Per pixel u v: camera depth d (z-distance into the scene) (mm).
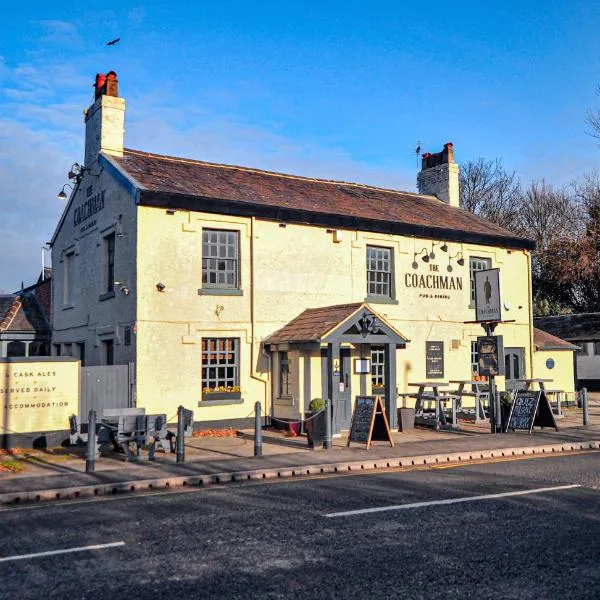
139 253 17312
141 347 17156
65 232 23141
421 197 27000
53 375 15758
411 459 13727
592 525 8156
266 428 18875
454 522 8383
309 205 20438
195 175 20375
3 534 8141
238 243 18969
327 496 10211
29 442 15375
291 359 18547
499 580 6176
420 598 5738
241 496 10344
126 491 10992
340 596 5801
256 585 6109
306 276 19938
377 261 21625
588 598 5715
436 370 22281
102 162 19781
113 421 14695
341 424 19141
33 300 25656
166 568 6652
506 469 12742
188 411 14453
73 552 7258
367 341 17703
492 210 51531
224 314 18438
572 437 17031
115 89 20484
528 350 24859
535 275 47375
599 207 44844
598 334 37031
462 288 23250
